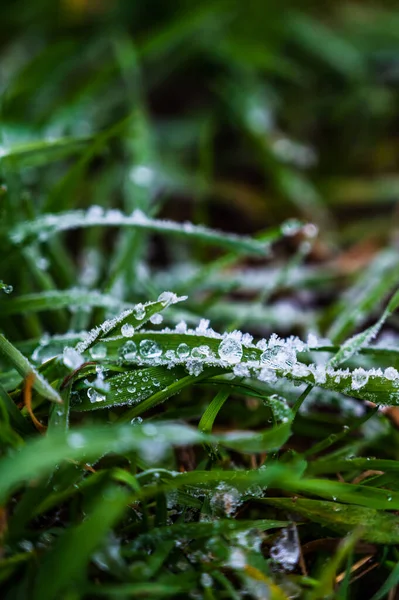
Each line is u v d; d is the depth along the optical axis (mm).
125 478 206
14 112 352
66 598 198
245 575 206
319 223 338
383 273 286
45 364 220
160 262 316
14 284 262
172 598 207
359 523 215
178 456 234
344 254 321
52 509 218
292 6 458
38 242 264
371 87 416
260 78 425
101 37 427
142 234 269
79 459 210
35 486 207
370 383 217
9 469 192
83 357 218
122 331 219
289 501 216
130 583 203
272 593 203
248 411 241
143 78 415
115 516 194
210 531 210
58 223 253
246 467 234
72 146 276
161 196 343
